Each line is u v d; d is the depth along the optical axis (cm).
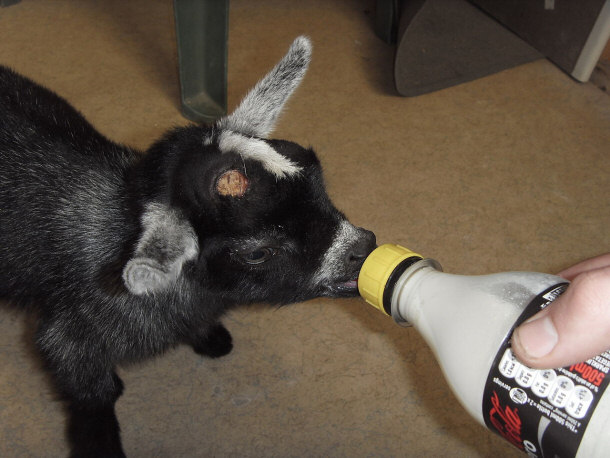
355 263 48
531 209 68
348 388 56
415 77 80
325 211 47
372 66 83
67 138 54
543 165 72
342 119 76
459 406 56
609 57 82
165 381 57
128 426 54
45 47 82
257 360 58
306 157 47
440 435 54
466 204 68
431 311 38
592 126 77
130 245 47
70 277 51
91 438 53
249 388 56
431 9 91
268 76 53
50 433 54
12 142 53
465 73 81
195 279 50
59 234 51
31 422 54
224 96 73
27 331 59
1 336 58
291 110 76
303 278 48
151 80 79
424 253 64
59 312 51
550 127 76
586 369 34
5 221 51
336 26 90
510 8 87
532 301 36
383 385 57
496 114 77
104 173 52
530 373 35
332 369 57
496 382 36
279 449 53
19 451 53
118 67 80
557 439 35
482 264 63
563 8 80
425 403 56
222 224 45
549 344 34
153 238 44
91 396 53
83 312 51
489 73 82
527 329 34
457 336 37
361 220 66
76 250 50
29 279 52
